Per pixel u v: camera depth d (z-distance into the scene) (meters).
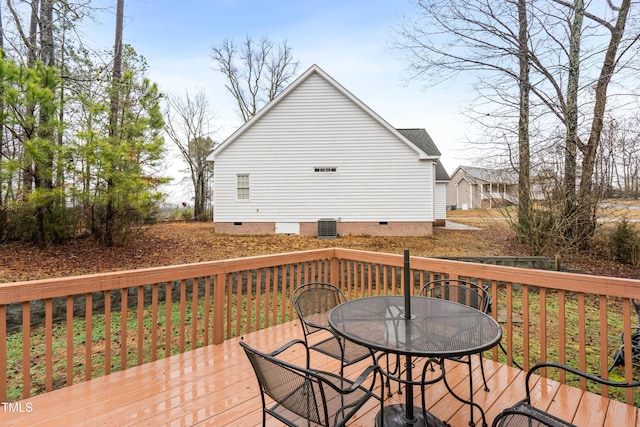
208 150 23.05
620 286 2.13
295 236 11.48
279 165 11.94
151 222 9.78
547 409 2.16
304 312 2.80
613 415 2.09
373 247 9.59
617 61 7.39
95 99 8.24
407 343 1.68
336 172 11.84
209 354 2.96
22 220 7.84
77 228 8.37
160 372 2.61
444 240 10.67
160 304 6.04
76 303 5.29
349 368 2.81
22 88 6.30
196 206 21.86
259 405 2.20
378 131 11.70
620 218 7.62
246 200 11.96
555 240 7.69
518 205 8.14
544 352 2.50
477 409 2.17
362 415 2.14
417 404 2.25
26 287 2.11
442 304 2.33
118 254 7.84
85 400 2.20
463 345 1.65
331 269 4.21
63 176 7.12
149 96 8.15
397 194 11.68
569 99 7.92
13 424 1.94
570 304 5.75
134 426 1.96
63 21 9.00
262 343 3.27
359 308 2.27
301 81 11.83
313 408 1.41
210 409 2.15
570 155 7.78
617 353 3.21
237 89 23.98
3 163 6.37
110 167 7.24
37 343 4.39
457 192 29.42
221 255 8.30
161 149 8.23
